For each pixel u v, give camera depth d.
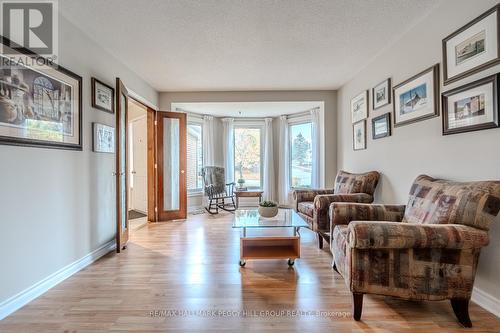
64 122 2.32
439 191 1.90
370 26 2.59
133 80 3.73
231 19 2.44
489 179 1.80
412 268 1.62
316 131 5.29
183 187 4.76
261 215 2.88
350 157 4.19
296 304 1.89
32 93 1.99
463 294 1.61
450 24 2.12
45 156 2.12
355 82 3.97
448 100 2.14
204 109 5.45
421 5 2.25
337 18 2.44
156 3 2.18
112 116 3.15
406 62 2.72
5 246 1.78
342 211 2.41
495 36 1.73
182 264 2.62
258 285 2.17
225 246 3.18
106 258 2.80
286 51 3.13
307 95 4.75
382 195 3.21
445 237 1.54
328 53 3.20
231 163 6.25
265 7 2.25
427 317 1.72
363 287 1.66
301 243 3.28
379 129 3.24
